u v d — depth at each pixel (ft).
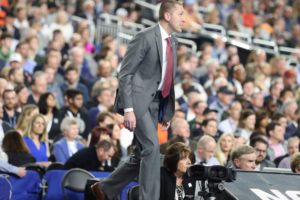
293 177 38.93
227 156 66.18
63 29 114.62
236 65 109.19
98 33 121.60
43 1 120.67
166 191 42.65
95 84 87.71
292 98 104.78
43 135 65.92
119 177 41.55
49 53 93.30
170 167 43.11
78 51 98.73
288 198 37.06
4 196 50.75
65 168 58.13
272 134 77.00
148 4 137.69
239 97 93.91
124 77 39.70
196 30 133.28
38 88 81.30
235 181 37.76
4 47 96.63
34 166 55.36
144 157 39.68
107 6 131.13
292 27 156.66
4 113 73.10
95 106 85.76
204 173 36.55
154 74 40.40
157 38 40.29
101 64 98.68
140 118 39.88
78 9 124.77
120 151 69.82
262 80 109.19
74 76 90.33
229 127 82.64
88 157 58.59
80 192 53.78
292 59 137.18
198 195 38.37
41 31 110.83
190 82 95.86
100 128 64.18
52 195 55.42
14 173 53.98
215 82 98.58
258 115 82.74
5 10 116.67
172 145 43.65
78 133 75.00
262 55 120.88
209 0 150.41
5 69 85.30
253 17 146.41
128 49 40.22
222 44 124.57
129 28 128.77
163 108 42.01
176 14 40.52
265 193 37.09
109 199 42.11
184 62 107.55
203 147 61.36
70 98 77.05
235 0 151.84
